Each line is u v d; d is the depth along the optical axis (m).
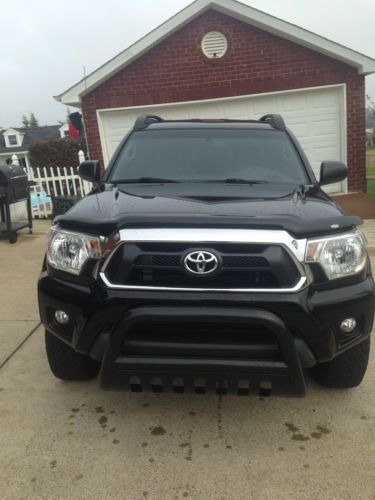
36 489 2.25
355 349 2.76
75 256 2.51
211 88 10.78
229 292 2.30
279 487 2.25
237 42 10.51
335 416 2.82
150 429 2.72
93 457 2.48
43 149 24.00
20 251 7.35
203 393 2.45
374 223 8.45
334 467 2.38
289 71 10.58
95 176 3.85
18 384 3.21
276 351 2.34
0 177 7.79
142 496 2.21
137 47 10.34
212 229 2.33
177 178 3.48
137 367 2.36
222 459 2.46
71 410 2.91
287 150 3.79
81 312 2.43
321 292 2.39
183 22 10.22
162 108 10.98
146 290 2.33
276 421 2.78
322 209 2.71
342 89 10.62
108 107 10.90
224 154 3.71
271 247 2.31
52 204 9.66
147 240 2.33
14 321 4.37
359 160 10.98
